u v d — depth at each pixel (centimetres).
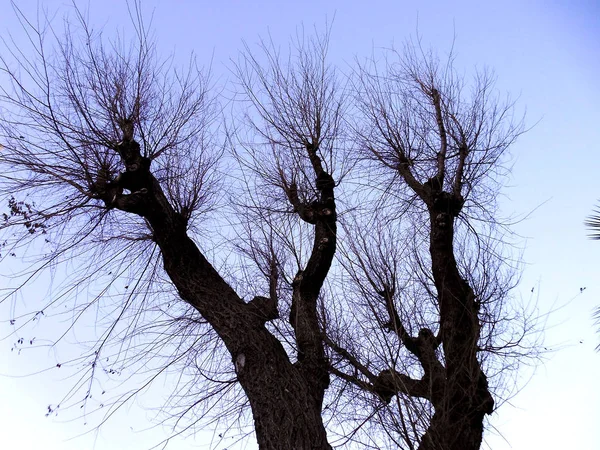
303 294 956
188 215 986
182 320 974
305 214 1023
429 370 866
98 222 964
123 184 930
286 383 847
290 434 802
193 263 941
